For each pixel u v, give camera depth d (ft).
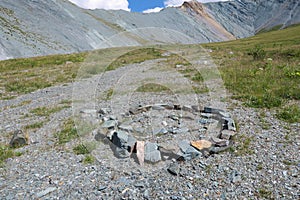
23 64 82.48
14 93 44.34
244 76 44.57
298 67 47.19
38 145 21.47
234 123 22.94
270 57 70.08
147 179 15.81
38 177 16.35
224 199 13.61
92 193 14.57
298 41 130.11
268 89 34.53
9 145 21.43
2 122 28.25
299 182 14.52
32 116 30.04
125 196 14.23
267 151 18.19
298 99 29.96
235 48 117.91
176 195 14.10
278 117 24.47
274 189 14.10
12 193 14.69
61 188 15.08
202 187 14.71
